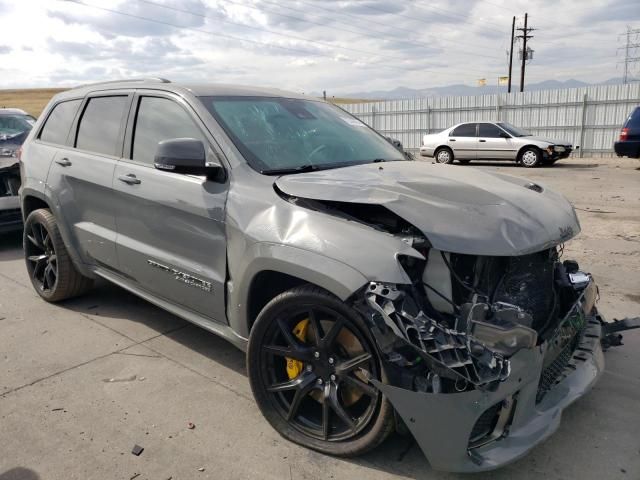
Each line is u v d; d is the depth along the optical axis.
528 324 2.38
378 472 2.62
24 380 3.49
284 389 2.83
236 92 3.70
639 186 12.16
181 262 3.36
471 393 2.23
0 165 6.59
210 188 3.14
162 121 3.60
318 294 2.55
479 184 2.94
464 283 2.45
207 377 3.54
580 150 22.83
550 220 2.73
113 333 4.21
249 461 2.70
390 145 4.12
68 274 4.62
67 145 4.46
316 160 3.37
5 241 7.43
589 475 2.61
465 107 25.77
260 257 2.74
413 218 2.44
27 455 2.74
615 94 21.64
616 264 5.91
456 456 2.30
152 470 2.63
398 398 2.32
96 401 3.24
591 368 2.95
